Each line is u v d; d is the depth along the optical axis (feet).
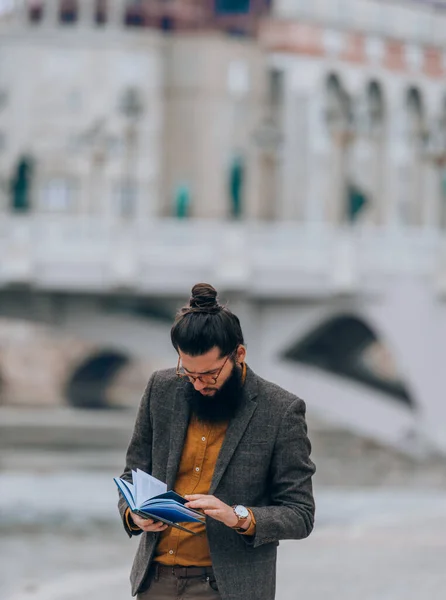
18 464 186.50
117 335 163.32
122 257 150.71
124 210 253.65
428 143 269.64
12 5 266.77
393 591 42.45
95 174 250.98
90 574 50.80
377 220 266.98
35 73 254.27
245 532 20.53
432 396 163.53
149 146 255.09
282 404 21.18
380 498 125.90
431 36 275.80
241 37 264.11
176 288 152.46
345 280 154.92
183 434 21.15
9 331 286.05
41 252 150.71
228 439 20.97
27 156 255.09
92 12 255.70
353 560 49.32
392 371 252.01
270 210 260.83
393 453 175.73
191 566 21.25
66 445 217.97
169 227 152.46
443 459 169.99
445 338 162.09
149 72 254.27
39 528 104.53
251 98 258.98
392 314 160.25
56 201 253.24
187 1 266.98
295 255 155.22
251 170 259.19
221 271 151.12
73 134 253.24
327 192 259.80
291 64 260.21
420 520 61.05
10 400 275.39
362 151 265.13
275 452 21.12
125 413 255.29
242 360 21.13
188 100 256.11
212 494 20.93
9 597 46.91
